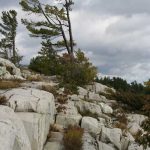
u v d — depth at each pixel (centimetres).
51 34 3922
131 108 2534
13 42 4684
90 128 1950
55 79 2897
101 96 2659
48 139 1722
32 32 3953
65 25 3953
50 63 3388
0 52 4656
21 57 4566
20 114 1567
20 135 1286
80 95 2516
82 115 2142
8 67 2716
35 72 3441
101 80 3500
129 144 1936
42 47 3766
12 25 4734
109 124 2116
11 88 1883
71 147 1678
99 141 1838
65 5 3928
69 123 1955
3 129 1167
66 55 3266
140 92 3022
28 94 1739
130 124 2203
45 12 3953
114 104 2545
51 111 1844
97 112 2217
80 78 2917
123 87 3369
